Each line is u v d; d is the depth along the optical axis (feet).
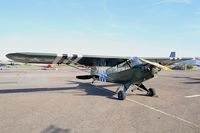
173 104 23.31
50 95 29.14
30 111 19.40
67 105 22.27
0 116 17.52
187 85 44.62
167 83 49.06
